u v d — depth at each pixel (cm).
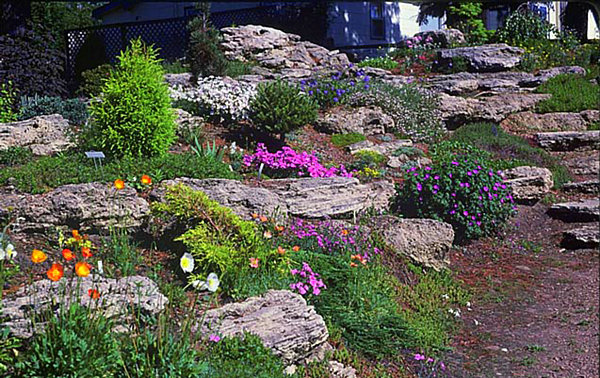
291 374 463
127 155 805
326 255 674
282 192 819
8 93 1143
